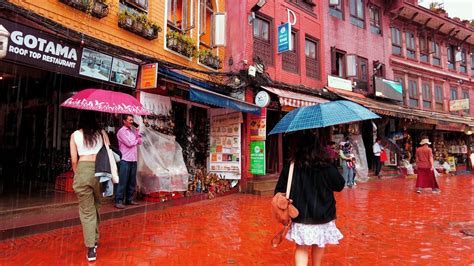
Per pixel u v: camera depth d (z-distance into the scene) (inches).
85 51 240.2
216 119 404.8
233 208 295.1
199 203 319.3
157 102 311.3
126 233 204.1
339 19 612.4
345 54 613.6
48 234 192.7
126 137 252.2
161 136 291.6
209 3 424.8
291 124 129.3
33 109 345.1
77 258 156.8
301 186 120.7
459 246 184.9
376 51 686.5
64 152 314.2
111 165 160.1
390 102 700.0
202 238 196.7
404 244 188.5
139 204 265.0
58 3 233.0
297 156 122.6
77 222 214.4
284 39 462.0
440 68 851.4
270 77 453.7
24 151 344.8
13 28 195.2
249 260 160.2
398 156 666.8
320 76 554.6
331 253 172.4
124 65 273.3
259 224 233.6
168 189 279.3
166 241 189.0
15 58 198.5
